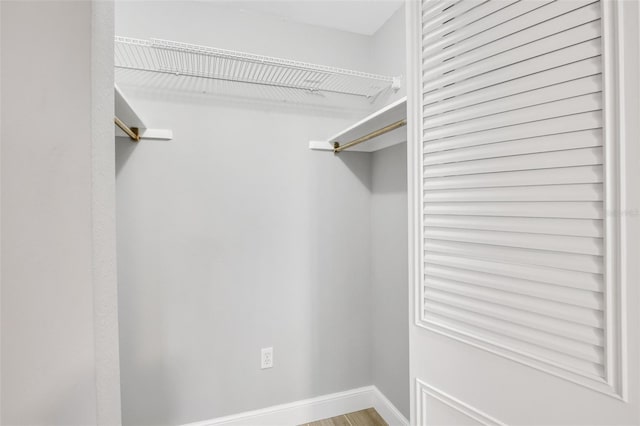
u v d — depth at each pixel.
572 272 0.61
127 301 1.55
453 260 0.84
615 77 0.54
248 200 1.75
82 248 0.37
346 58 1.93
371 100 1.97
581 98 0.58
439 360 0.87
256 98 1.76
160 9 1.57
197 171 1.65
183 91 1.62
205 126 1.66
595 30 0.56
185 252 1.64
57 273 0.36
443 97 0.85
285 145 1.82
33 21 0.34
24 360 0.34
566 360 0.62
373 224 1.98
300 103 1.84
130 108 1.26
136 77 1.55
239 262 1.73
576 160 0.59
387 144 1.75
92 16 0.38
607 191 0.55
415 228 0.94
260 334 1.77
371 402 1.98
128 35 1.53
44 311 0.35
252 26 1.72
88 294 0.37
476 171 0.77
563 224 0.62
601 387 0.57
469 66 0.78
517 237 0.70
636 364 0.53
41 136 0.35
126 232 1.55
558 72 0.61
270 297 1.79
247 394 1.74
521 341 0.69
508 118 0.70
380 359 1.91
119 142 1.54
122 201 1.54
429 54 0.89
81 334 0.37
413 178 0.94
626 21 0.52
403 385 1.70
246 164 1.74
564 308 0.62
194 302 1.65
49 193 0.35
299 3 1.65
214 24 1.66
